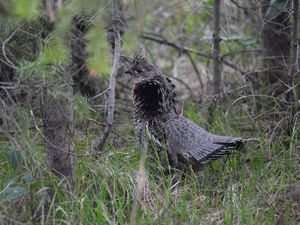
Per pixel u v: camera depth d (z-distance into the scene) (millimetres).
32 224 8016
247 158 10008
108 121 9258
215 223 8117
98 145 9430
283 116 11070
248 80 12039
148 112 9734
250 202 8578
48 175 8500
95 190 8633
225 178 9625
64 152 8211
